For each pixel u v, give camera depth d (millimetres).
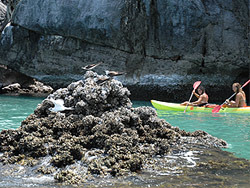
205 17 11070
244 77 11844
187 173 2518
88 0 12086
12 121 5449
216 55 11367
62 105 3680
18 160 2754
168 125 3852
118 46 12141
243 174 2500
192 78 11789
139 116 3703
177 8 11070
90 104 3656
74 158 2760
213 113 6961
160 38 11508
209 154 3109
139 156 2711
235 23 11117
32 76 14133
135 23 11641
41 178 2381
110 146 2873
